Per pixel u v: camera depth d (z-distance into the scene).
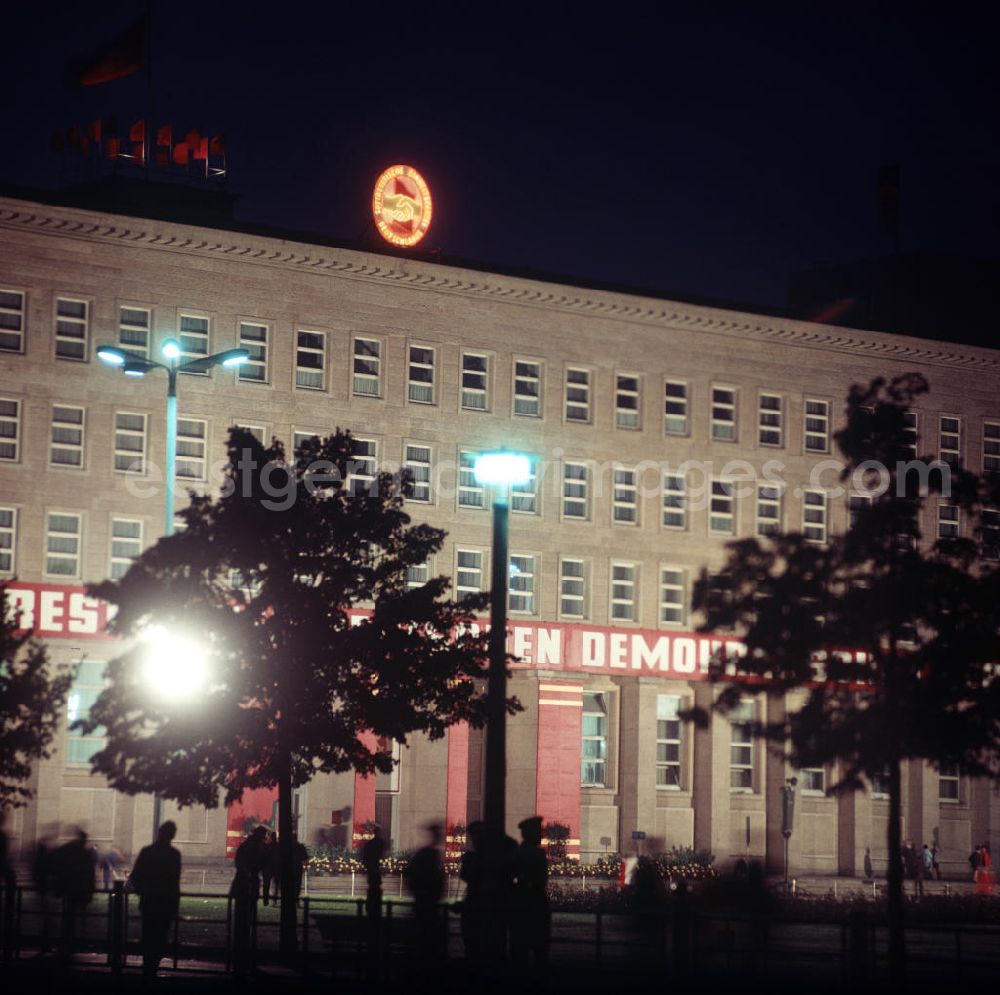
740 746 80.00
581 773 76.31
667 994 28.23
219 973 31.89
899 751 37.12
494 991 26.86
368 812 70.69
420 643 42.16
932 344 84.81
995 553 39.31
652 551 78.56
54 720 47.84
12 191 68.38
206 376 69.94
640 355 79.00
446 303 74.88
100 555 68.00
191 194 83.38
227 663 40.88
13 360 67.12
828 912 54.72
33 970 31.78
